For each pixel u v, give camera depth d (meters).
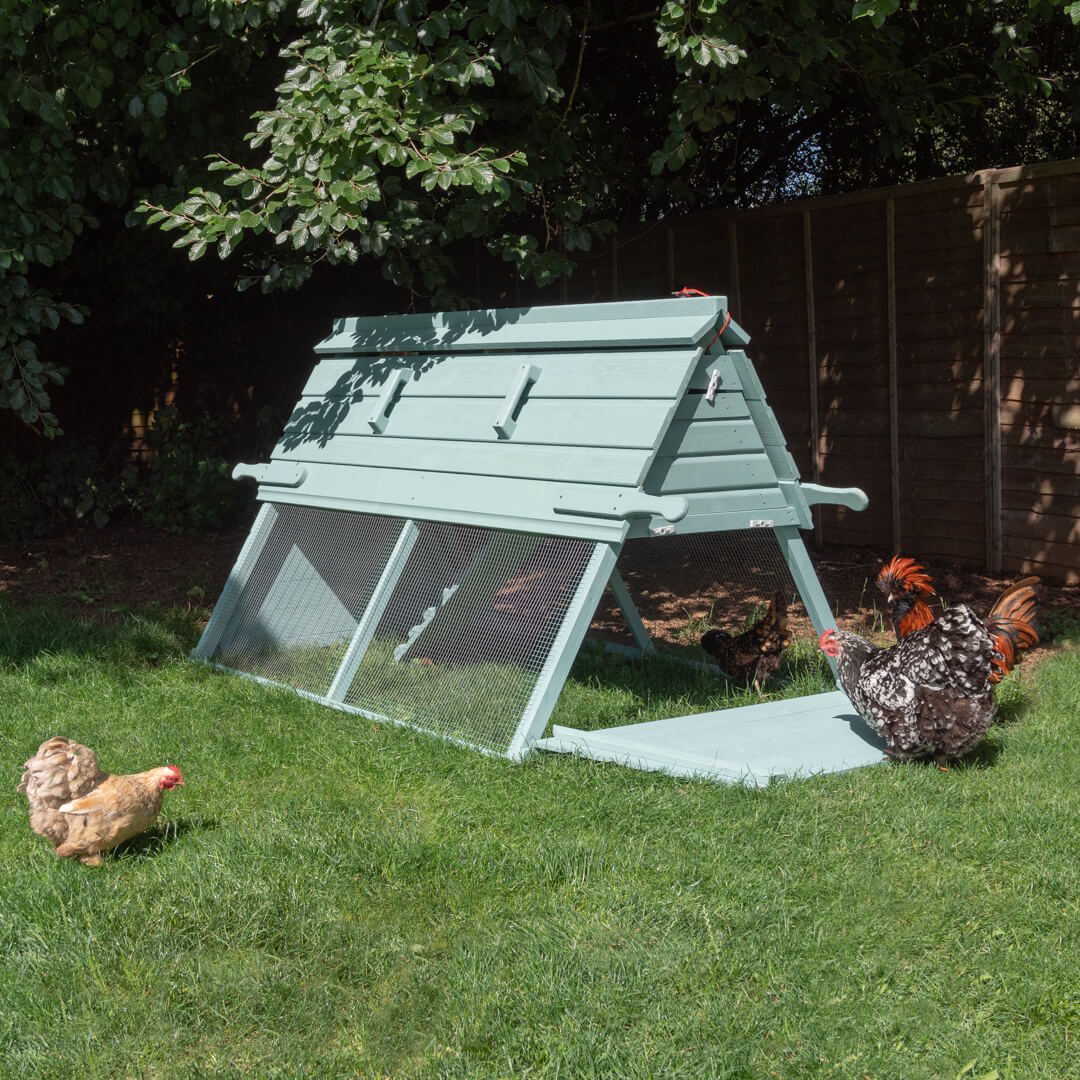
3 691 5.76
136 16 6.21
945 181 7.19
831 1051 4.01
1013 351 7.09
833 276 7.75
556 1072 3.96
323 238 6.36
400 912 4.43
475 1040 4.05
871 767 5.07
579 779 5.01
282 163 5.96
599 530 5.29
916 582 5.46
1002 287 7.09
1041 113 8.20
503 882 4.53
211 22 6.03
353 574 6.04
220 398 10.08
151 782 4.69
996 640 5.16
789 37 6.20
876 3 5.61
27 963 4.25
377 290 9.44
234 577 6.36
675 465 5.43
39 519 8.80
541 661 5.42
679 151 6.23
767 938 4.29
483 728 5.34
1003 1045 4.01
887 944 4.28
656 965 4.22
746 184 8.94
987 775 4.98
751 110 8.27
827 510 8.06
